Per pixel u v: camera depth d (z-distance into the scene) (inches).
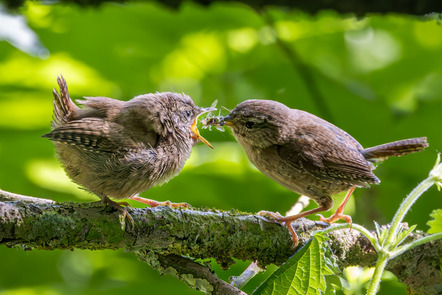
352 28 474.9
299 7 304.0
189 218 266.8
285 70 492.1
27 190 426.6
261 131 346.6
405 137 475.5
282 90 493.7
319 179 338.3
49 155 442.3
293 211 343.0
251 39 485.4
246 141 356.2
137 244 255.3
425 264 302.4
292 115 356.5
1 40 450.0
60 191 425.7
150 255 266.4
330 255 267.3
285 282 249.4
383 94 487.5
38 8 445.7
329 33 478.9
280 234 285.7
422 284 303.9
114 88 474.3
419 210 465.4
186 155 326.0
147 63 483.2
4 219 227.1
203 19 465.7
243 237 277.3
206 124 363.3
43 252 446.0
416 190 235.3
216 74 498.0
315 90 481.4
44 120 451.8
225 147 454.0
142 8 447.8
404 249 231.6
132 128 302.2
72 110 314.0
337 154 337.1
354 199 453.4
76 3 343.3
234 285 280.7
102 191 299.0
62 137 279.6
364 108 482.3
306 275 249.0
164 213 261.6
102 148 288.5
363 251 297.9
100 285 432.8
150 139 305.6
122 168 290.8
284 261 288.5
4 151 434.3
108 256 448.1
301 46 489.4
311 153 337.7
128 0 338.6
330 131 352.5
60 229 237.0
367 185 338.3
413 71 479.2
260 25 474.9
